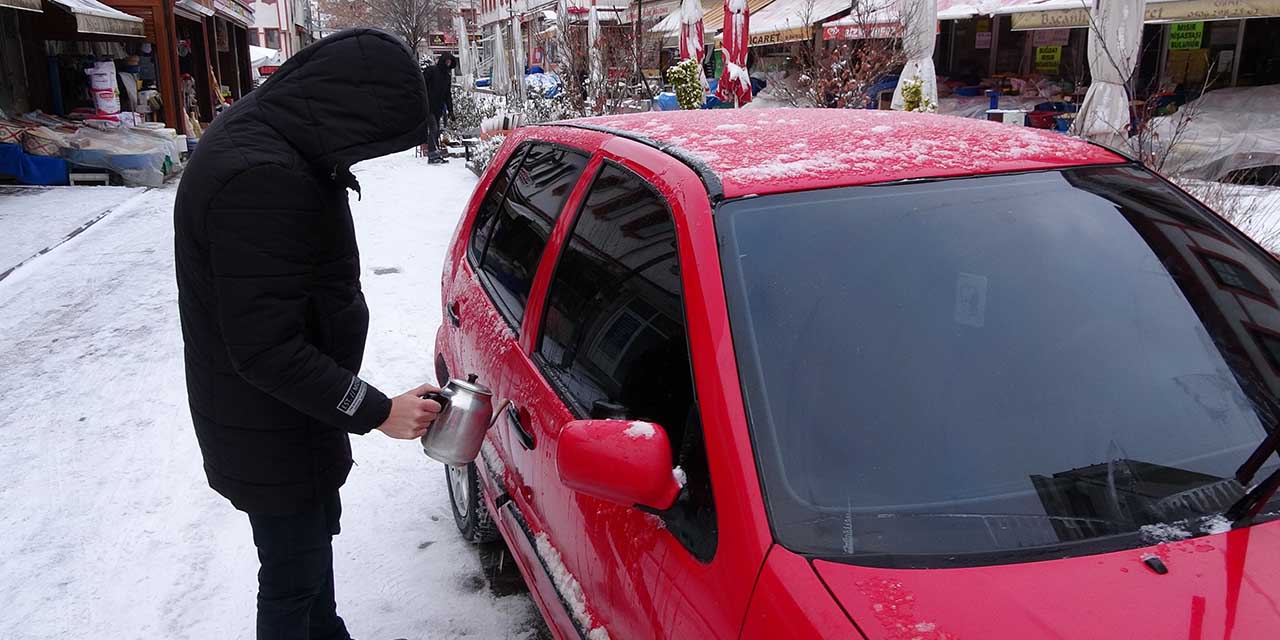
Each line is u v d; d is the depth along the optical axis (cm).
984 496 165
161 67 1672
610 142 265
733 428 169
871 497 163
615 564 195
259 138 204
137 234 1005
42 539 384
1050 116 1138
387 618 322
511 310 294
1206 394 188
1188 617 139
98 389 554
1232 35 1168
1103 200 223
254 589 346
